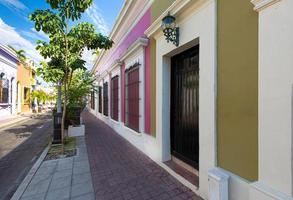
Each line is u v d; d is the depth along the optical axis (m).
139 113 5.84
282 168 1.87
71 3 5.38
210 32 2.85
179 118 4.29
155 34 4.59
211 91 2.84
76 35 5.80
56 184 3.65
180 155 4.21
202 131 3.03
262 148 2.04
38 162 4.85
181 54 4.20
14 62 17.44
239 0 2.42
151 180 3.77
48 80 5.71
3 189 3.68
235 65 2.48
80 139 7.42
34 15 5.18
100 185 3.60
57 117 6.67
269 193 1.91
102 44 6.18
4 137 8.39
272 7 1.94
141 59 5.66
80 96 9.01
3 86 15.32
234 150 2.50
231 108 2.54
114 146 6.35
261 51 2.05
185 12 3.41
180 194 3.23
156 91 4.69
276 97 1.91
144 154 5.43
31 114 19.86
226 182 2.51
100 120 13.49
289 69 1.80
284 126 1.84
